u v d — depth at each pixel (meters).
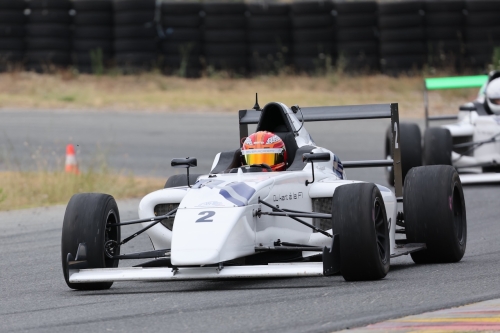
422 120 80.44
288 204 24.44
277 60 99.00
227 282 24.42
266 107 27.78
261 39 99.19
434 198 26.27
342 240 22.05
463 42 93.56
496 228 35.09
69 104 88.81
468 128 50.34
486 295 20.23
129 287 24.50
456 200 27.33
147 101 90.44
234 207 22.23
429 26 94.12
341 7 97.00
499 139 49.22
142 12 98.25
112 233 24.59
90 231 23.11
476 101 52.47
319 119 30.06
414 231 26.59
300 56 98.69
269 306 19.70
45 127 76.00
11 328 18.80
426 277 23.50
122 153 64.88
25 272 28.27
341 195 22.38
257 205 22.97
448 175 26.50
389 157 50.31
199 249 21.08
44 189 48.06
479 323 17.16
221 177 24.80
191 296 21.83
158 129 75.94
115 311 20.11
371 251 21.92
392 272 25.05
